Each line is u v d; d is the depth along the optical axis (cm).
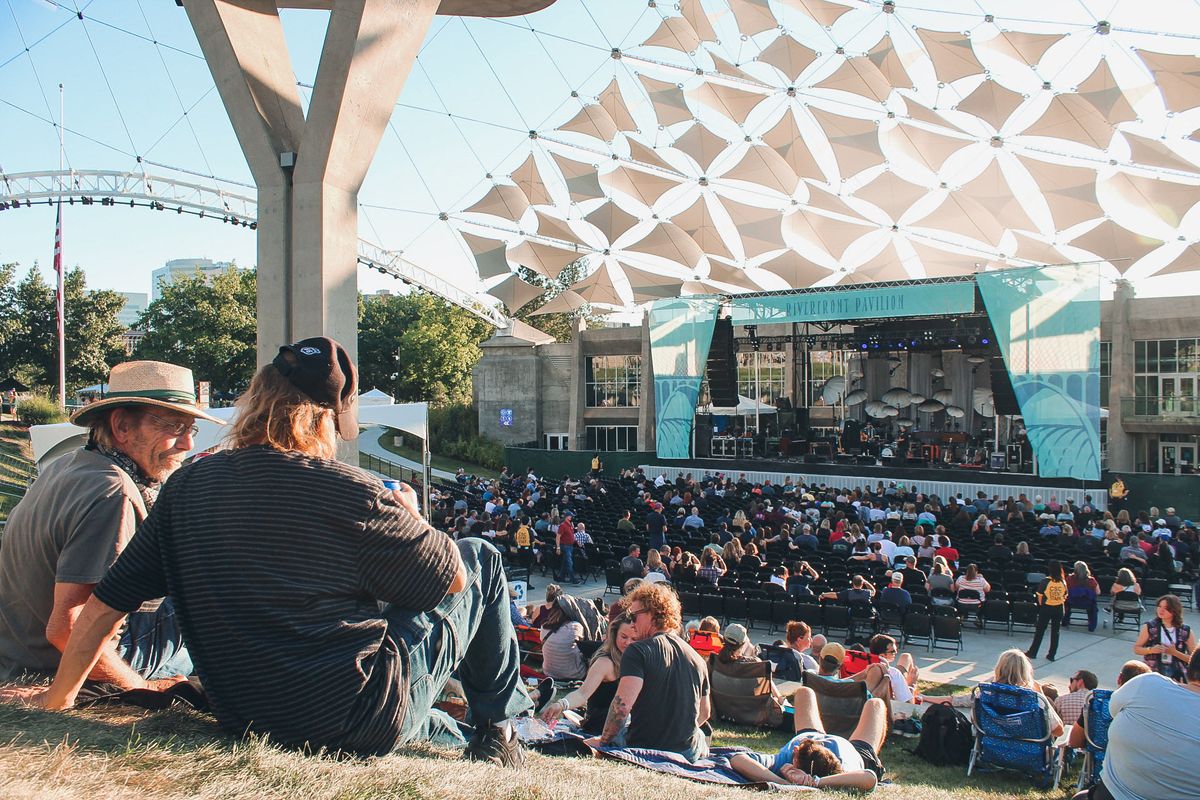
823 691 827
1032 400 3003
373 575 229
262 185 1076
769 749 761
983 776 770
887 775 673
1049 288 2948
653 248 4491
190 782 219
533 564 2197
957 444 3681
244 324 5969
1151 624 955
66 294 5734
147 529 233
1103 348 3534
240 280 6241
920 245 4019
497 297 5088
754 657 935
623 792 324
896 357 4247
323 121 1032
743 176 4125
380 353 6919
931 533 2264
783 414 4125
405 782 246
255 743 236
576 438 4784
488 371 5078
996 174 3578
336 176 1054
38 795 198
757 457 3975
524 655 980
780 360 4491
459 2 1251
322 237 1043
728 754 500
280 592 220
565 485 3198
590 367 4841
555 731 456
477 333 7169
